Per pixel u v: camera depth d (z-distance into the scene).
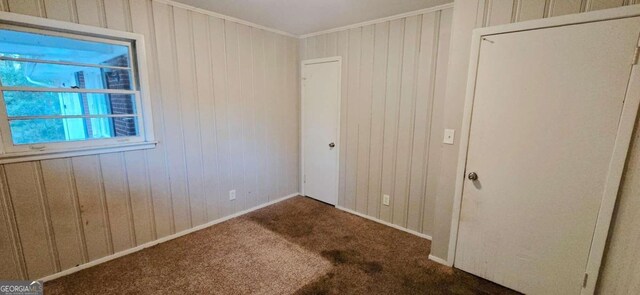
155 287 1.89
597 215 1.56
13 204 1.77
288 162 3.62
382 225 2.91
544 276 1.77
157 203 2.44
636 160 1.42
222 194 2.94
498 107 1.79
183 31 2.41
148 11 2.19
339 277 2.02
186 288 1.88
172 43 2.36
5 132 1.72
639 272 1.23
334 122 3.25
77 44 1.99
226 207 2.99
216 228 2.79
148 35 2.21
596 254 1.58
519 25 1.66
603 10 1.43
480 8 1.80
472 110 1.90
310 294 1.84
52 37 1.86
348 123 3.12
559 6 1.54
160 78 2.32
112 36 2.04
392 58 2.67
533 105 1.67
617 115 1.45
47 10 1.76
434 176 2.54
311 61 3.37
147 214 2.39
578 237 1.63
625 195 1.47
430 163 2.55
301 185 3.80
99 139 2.09
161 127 2.38
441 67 2.38
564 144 1.61
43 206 1.88
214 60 2.66
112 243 2.22
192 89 2.54
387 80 2.73
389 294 1.85
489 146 1.86
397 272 2.09
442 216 2.16
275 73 3.25
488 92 1.82
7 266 1.79
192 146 2.62
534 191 1.74
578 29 1.50
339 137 3.23
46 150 1.84
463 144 1.96
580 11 1.49
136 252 2.32
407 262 2.22
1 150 1.71
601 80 1.47
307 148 3.62
